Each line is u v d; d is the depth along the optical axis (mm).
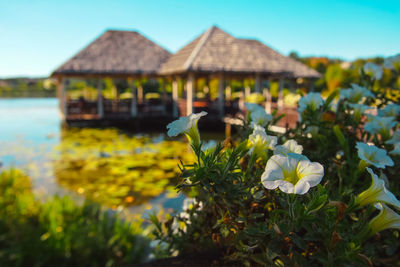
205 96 20172
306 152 1298
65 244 3330
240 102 13898
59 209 3994
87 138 12656
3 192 4777
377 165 1008
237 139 1458
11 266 3039
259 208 1212
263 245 1013
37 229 3541
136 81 20656
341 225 893
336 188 1245
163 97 17469
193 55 13945
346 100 1625
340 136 1227
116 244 3385
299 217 815
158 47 18078
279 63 15023
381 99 1776
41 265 3088
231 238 1131
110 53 16625
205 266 1188
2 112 29297
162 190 5902
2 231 3479
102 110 16375
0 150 10297
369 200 855
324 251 967
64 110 15828
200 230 1398
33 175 7180
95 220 3977
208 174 903
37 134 14297
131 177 6891
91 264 3205
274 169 816
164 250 1550
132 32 18297
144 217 1447
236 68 13789
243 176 1053
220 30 15797
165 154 9219
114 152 9750
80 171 7555
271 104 12188
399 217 823
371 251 967
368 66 1868
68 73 14977
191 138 985
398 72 1874
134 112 16625
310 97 1485
